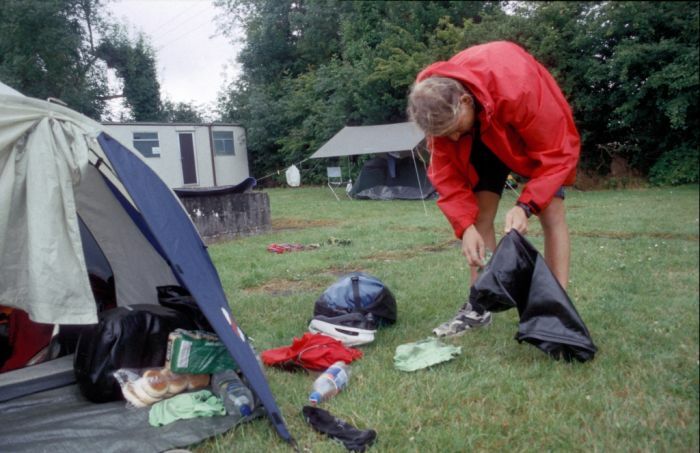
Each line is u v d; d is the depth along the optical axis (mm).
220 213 8883
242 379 2896
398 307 4234
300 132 20703
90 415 2633
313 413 2463
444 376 2828
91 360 2807
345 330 3395
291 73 17625
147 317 2971
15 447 2354
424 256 6418
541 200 2826
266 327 3951
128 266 3809
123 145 2910
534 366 2846
